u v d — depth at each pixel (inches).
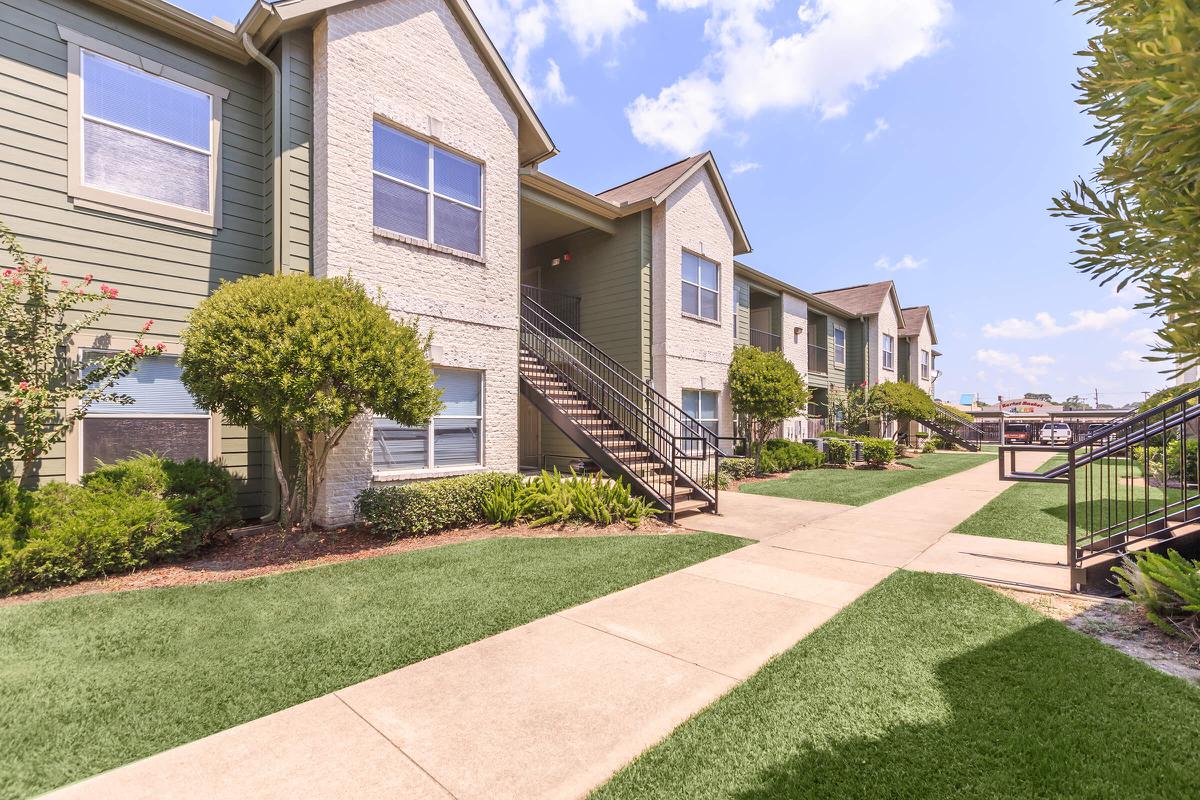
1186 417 177.6
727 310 585.6
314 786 86.7
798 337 771.4
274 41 282.0
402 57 309.6
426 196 323.3
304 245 280.1
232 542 251.9
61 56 239.1
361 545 249.9
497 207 358.0
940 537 273.3
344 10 285.1
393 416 251.9
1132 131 106.1
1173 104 84.4
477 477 306.5
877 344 939.3
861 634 148.1
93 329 243.4
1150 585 150.8
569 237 559.8
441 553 238.5
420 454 316.2
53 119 236.4
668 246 511.8
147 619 159.6
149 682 122.0
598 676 125.3
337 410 223.1
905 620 158.4
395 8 307.0
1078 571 182.2
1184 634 139.9
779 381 552.7
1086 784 84.8
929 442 987.3
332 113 279.1
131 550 206.7
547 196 455.8
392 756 95.0
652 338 509.7
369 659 134.3
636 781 87.6
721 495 424.5
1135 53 92.4
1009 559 228.2
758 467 566.6
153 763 93.0
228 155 287.0
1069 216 120.3
